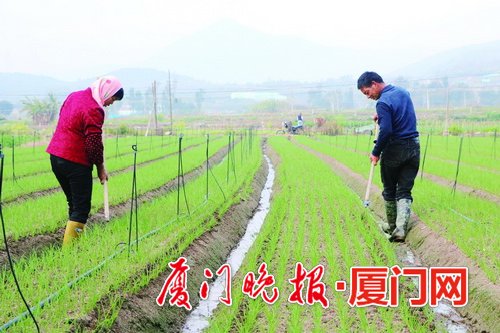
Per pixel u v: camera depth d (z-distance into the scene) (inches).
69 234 273.1
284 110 5625.0
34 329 175.2
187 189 489.1
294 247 327.9
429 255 303.9
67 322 181.2
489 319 217.3
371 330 208.8
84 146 270.2
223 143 1247.5
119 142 1294.3
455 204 391.9
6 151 981.8
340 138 1560.0
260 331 215.3
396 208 329.4
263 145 1440.7
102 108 271.3
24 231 296.8
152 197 454.3
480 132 1659.7
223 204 420.5
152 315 216.2
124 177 532.7
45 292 205.5
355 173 639.8
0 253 265.1
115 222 328.8
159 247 277.7
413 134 304.0
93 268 234.2
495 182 504.4
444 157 820.0
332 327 216.4
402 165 309.7
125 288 218.1
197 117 4138.8
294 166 775.7
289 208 455.5
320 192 524.7
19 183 488.4
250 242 373.7
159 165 677.9
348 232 364.2
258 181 636.1
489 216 352.8
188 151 946.1
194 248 295.4
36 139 1546.5
